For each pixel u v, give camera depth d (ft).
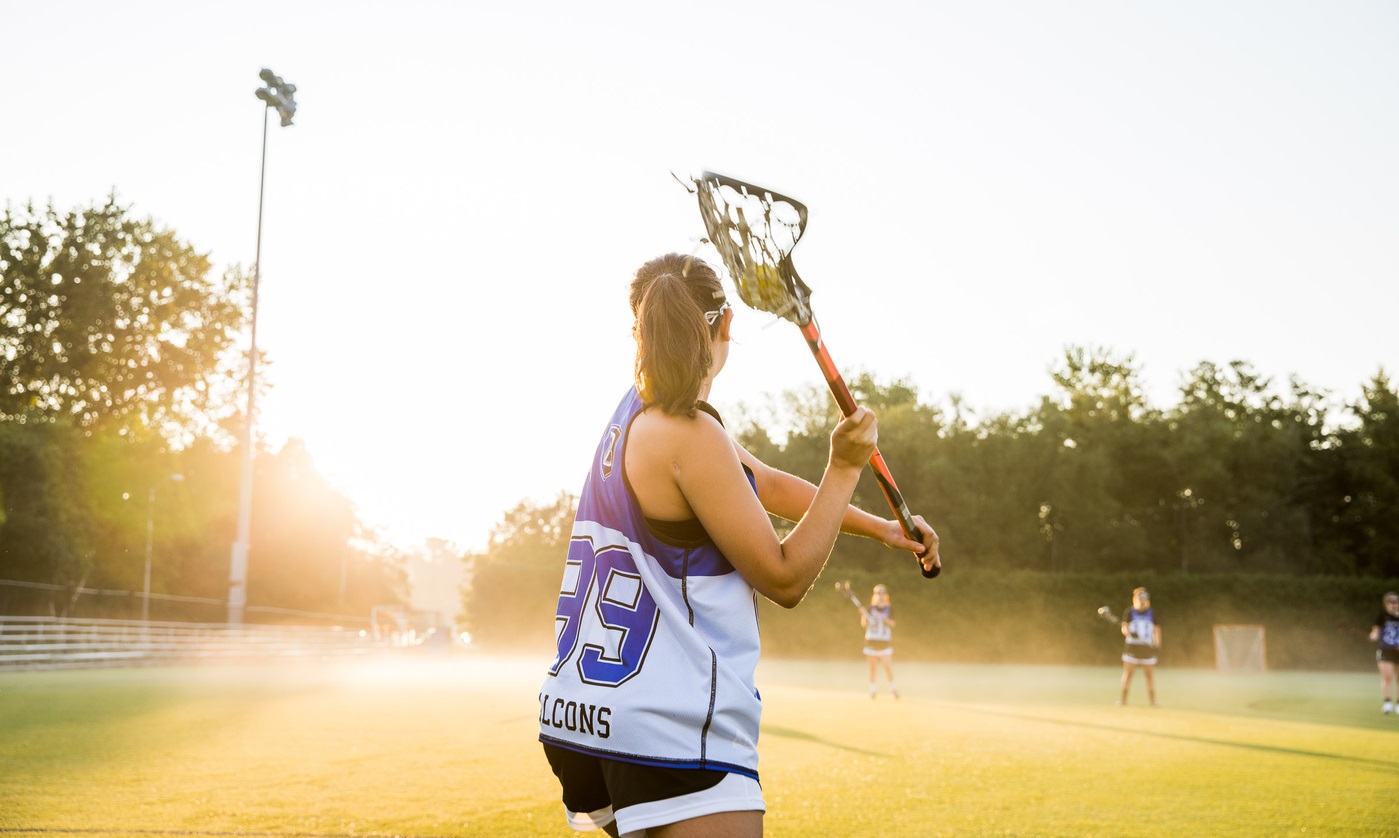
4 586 137.90
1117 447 199.62
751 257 5.87
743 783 5.84
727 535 5.94
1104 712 48.78
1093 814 19.79
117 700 42.55
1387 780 25.08
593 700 5.93
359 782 21.52
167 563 175.83
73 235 163.22
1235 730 39.47
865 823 18.57
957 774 25.11
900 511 6.91
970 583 144.77
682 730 5.78
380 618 175.52
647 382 6.20
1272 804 21.29
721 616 6.07
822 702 52.08
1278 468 197.98
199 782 21.30
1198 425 200.03
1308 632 139.44
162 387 167.94
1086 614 141.79
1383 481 194.59
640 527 6.12
